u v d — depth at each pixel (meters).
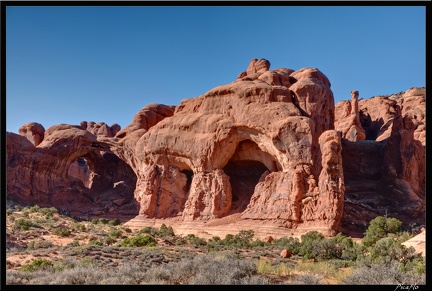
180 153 58.38
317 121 55.78
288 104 54.75
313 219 46.28
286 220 47.62
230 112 57.44
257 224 48.91
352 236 45.12
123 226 55.91
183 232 51.59
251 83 58.44
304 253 26.52
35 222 45.84
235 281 12.92
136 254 24.31
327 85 63.25
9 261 23.58
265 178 52.69
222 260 16.67
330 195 45.44
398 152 61.97
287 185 49.34
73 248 28.19
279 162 52.69
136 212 61.00
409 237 31.81
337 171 46.41
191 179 60.84
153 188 58.72
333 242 27.23
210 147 56.00
